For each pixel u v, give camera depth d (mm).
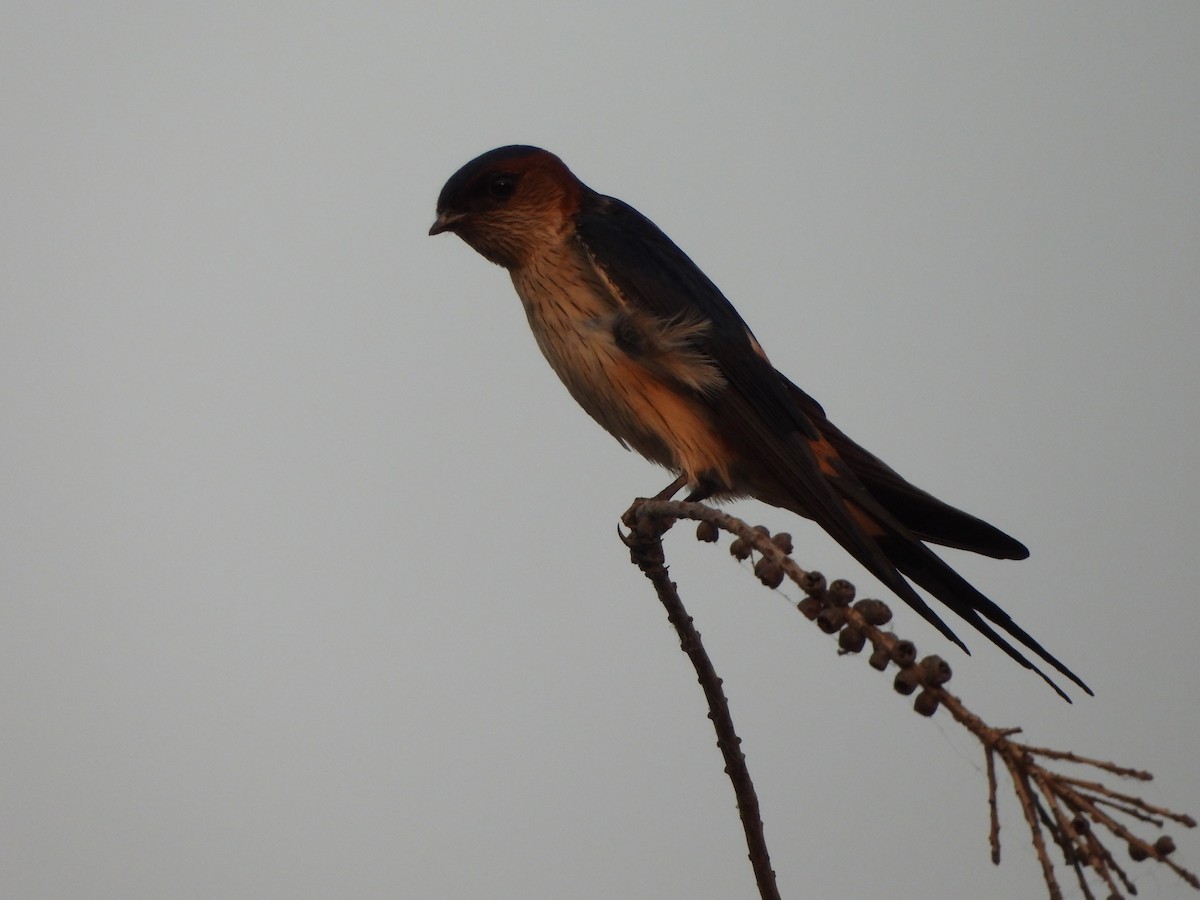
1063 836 4324
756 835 7312
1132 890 4199
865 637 5203
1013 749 4504
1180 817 4223
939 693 4789
